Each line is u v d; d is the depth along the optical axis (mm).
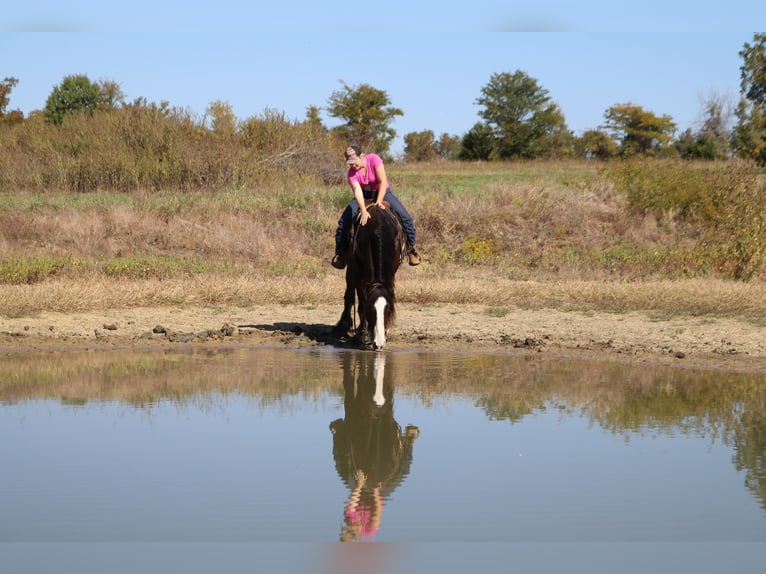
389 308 9539
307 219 20906
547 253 19641
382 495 4809
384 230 9625
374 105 77125
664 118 81188
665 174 22891
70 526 4293
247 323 12148
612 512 4555
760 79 54906
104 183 25156
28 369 8930
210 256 18375
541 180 26656
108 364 9281
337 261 10641
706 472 5281
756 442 6062
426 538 4164
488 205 21953
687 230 21406
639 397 7684
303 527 4301
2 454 5629
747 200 18641
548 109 85188
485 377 8625
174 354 9969
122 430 6359
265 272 16766
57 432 6270
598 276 17141
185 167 25281
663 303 13086
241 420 6723
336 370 9000
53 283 13812
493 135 83625
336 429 6445
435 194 23125
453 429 6465
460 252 19969
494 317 12609
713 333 10984
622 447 5914
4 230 18203
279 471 5301
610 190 23250
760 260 15891
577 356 9859
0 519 4383
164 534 4172
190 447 5855
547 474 5223
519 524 4309
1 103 58062
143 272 15695
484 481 5098
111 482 5039
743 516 4473
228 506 4586
